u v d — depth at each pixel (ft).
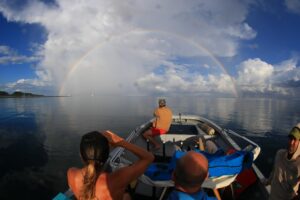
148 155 6.25
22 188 28.37
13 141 54.13
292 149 9.59
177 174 5.30
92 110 150.10
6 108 178.19
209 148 18.93
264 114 119.96
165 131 22.99
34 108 177.88
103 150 5.87
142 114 116.37
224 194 13.85
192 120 33.96
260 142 49.42
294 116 108.37
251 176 14.37
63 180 30.68
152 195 13.82
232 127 71.46
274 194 10.52
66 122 87.76
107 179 5.90
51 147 47.50
